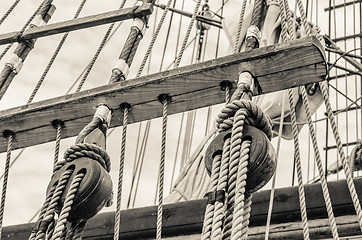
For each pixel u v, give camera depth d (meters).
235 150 3.09
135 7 4.73
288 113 7.32
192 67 3.73
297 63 3.54
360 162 7.59
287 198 4.75
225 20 8.19
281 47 3.52
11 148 4.21
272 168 3.15
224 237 2.93
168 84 3.80
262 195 4.82
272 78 3.62
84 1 5.63
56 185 3.53
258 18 3.99
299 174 3.34
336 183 4.66
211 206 2.99
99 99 3.95
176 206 5.06
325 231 4.60
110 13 4.81
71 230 3.49
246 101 3.29
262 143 3.14
